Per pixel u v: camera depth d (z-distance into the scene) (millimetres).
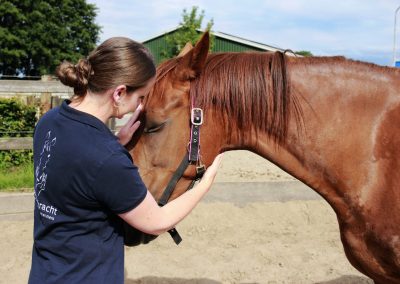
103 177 1228
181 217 1410
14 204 4035
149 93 1571
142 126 1560
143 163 1557
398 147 1631
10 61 30938
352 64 1759
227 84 1639
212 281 3033
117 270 1361
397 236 1619
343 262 3354
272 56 1738
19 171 5125
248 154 7988
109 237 1339
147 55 1320
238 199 4410
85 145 1241
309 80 1709
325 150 1704
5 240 3643
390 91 1702
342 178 1709
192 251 3541
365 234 1712
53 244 1302
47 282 1291
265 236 3889
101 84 1261
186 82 1590
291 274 3150
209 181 1541
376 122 1677
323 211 4344
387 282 1789
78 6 36250
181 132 1570
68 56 33750
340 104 1694
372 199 1661
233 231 3965
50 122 1337
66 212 1278
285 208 4371
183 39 19266
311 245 3691
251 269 3217
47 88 5613
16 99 5750
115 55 1252
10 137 5461
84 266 1297
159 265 3270
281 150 1735
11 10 30641
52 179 1264
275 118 1687
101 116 1317
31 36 31953
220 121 1655
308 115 1696
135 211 1281
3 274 3076
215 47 20641
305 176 1757
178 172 1570
